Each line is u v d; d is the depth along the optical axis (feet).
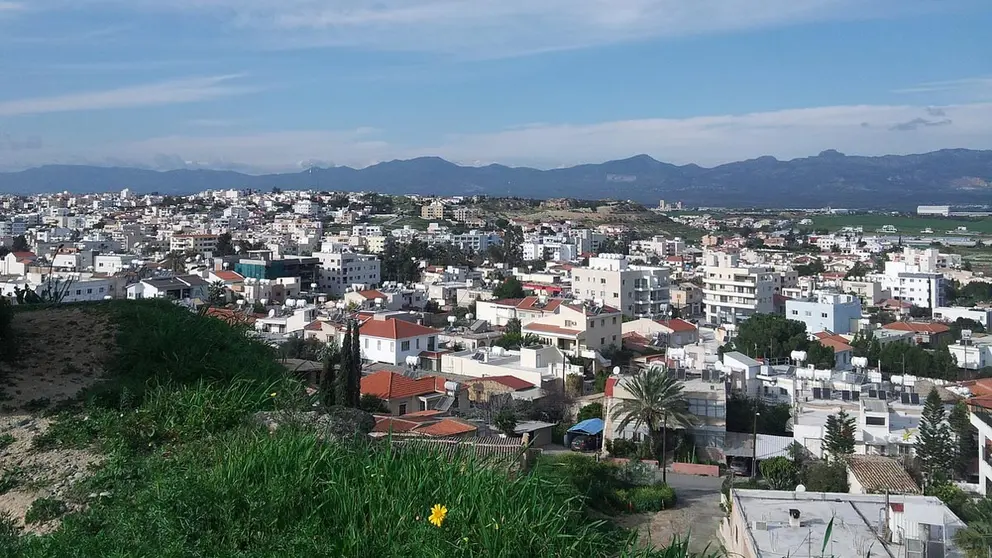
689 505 118.52
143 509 35.17
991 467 116.88
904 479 112.88
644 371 172.35
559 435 173.47
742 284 404.36
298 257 512.63
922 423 136.36
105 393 52.19
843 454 132.26
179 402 49.14
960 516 85.40
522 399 187.93
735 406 170.91
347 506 35.32
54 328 65.05
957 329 336.90
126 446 44.91
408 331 248.32
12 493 41.14
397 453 41.09
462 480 37.29
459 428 127.54
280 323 287.48
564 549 34.19
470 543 33.17
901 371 252.21
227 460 39.06
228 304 355.36
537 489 37.58
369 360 244.01
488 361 227.20
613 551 36.78
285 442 40.37
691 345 264.72
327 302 381.81
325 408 55.06
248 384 53.62
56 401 51.83
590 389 220.84
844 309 342.03
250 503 35.14
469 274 508.94
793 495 92.27
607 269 385.50
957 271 550.77
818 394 175.73
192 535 33.76
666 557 36.09
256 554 32.35
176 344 59.82
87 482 41.11
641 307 379.35
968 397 167.32
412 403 169.37
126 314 68.13
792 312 346.95
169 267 494.18
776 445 158.20
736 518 87.61
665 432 155.43
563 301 310.45
